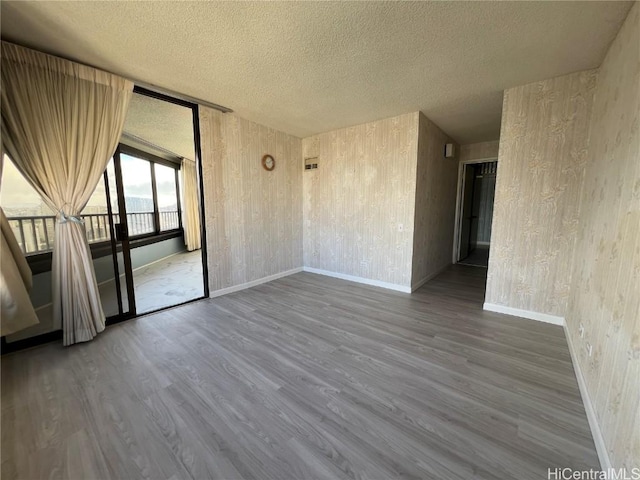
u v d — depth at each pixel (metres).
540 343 2.35
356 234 4.18
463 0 1.53
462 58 2.15
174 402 1.67
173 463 1.29
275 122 3.82
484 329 2.62
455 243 5.39
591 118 2.34
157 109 3.27
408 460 1.29
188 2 1.54
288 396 1.73
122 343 2.37
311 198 4.68
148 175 5.09
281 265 4.51
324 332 2.58
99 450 1.35
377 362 2.09
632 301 1.18
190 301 3.38
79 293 2.32
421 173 3.64
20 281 2.04
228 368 2.02
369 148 3.88
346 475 1.22
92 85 2.29
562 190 2.54
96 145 2.37
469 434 1.43
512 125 2.72
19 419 1.54
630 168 1.39
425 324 2.74
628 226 1.33
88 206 2.62
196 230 6.52
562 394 1.72
